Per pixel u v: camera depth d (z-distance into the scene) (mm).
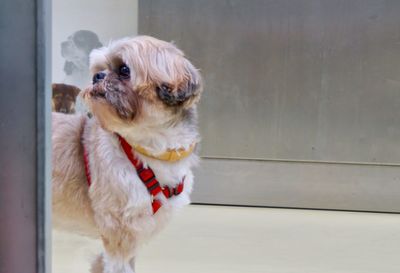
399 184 2969
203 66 2953
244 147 3018
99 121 1326
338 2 2859
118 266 1372
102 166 1323
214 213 2822
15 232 675
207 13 2908
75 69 2166
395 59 2887
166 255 2066
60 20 2377
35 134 656
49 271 729
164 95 1305
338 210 3010
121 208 1314
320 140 2979
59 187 1394
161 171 1346
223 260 2041
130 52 1299
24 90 646
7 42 635
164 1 2893
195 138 1437
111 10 2629
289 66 2934
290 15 2887
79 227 1460
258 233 2439
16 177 665
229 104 2986
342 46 2896
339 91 2936
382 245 2303
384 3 2848
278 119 2982
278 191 3035
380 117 2936
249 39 2924
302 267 1991
